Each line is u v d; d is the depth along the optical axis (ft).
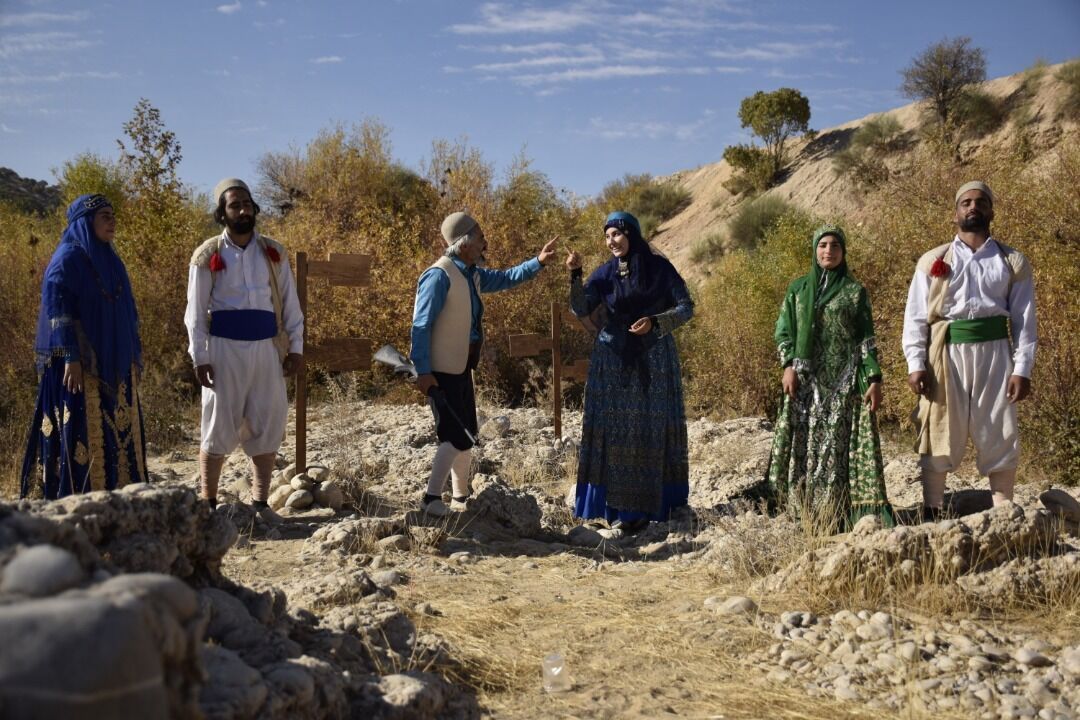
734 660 11.22
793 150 130.93
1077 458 24.41
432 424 29.48
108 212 16.20
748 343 42.83
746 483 21.71
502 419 29.53
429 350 17.75
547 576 15.14
